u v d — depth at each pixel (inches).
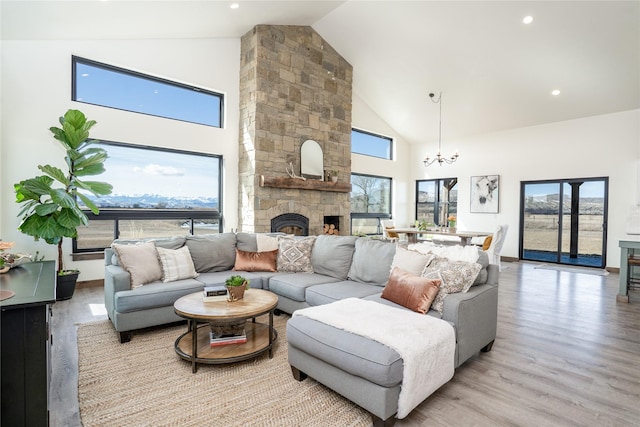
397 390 70.0
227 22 203.3
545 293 183.5
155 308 118.3
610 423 72.6
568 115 266.7
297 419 73.4
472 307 96.7
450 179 351.3
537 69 225.8
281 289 135.9
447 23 207.9
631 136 245.9
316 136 256.4
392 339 73.5
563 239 279.7
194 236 155.0
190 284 127.0
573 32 190.5
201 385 86.5
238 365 97.4
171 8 163.9
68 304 152.6
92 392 82.8
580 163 267.4
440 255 116.5
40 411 60.4
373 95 311.4
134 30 180.9
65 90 173.2
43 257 168.6
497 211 311.7
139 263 124.8
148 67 199.9
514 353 107.3
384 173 354.0
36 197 145.2
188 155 220.8
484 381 89.9
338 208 271.7
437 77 261.1
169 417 73.5
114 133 188.5
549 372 95.0
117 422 71.6
